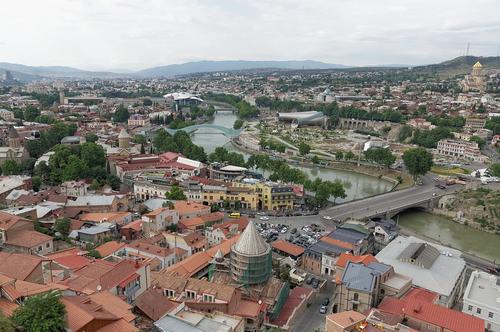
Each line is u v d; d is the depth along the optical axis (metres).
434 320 123.81
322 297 172.00
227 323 119.31
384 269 156.75
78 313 94.88
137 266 137.38
